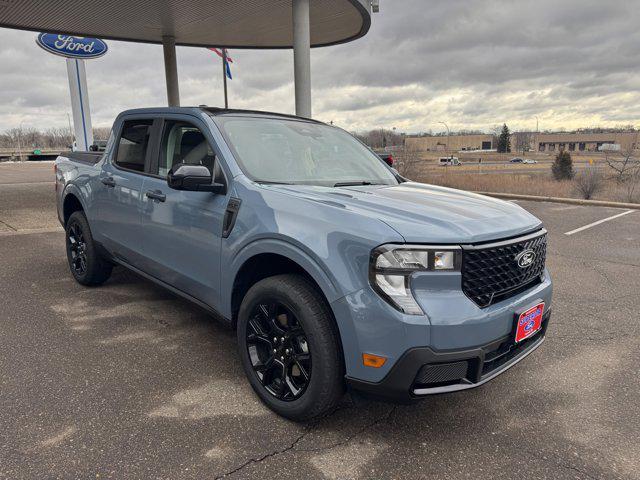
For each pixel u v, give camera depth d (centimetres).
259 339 285
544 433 270
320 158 363
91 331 392
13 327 397
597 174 1873
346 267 235
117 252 428
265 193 286
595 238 853
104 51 1808
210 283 318
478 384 239
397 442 257
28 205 1123
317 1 1105
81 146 1803
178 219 338
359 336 231
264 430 263
